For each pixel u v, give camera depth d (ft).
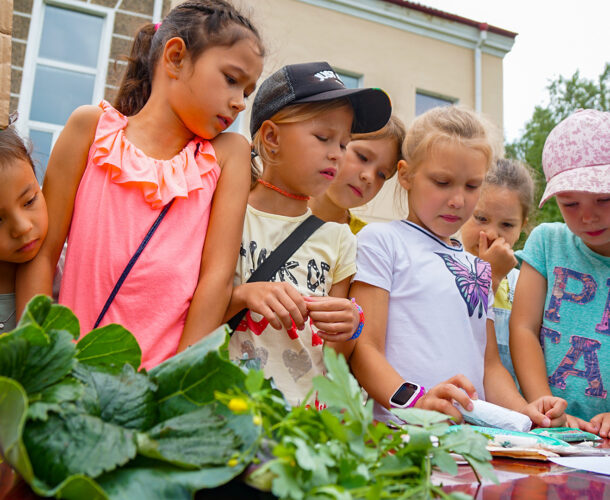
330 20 23.47
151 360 3.37
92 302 3.48
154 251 3.58
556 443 3.41
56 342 1.66
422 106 25.63
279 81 4.86
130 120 4.07
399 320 5.24
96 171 3.74
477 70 26.25
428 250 5.63
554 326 6.02
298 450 1.38
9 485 1.77
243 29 3.95
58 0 17.58
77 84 17.93
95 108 3.99
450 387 3.96
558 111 59.67
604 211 5.61
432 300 5.28
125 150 3.79
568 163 5.82
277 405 1.72
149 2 18.35
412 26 25.16
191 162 3.91
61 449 1.44
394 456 1.73
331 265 4.84
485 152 5.52
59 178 3.77
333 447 1.52
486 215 7.61
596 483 2.27
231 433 1.59
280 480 1.35
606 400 5.58
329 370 1.63
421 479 1.67
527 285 6.35
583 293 6.01
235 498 1.64
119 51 18.04
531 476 2.41
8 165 3.30
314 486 1.40
